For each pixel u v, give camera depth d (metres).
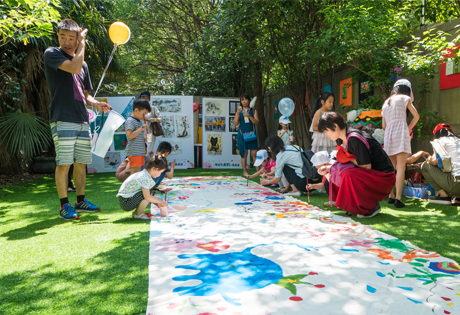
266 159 5.72
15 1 3.55
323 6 6.00
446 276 1.84
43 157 7.34
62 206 3.40
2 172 6.74
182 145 8.49
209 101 8.49
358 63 5.36
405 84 3.81
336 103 6.99
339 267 1.98
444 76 4.50
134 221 3.25
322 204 3.98
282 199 4.29
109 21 8.36
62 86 3.35
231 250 2.32
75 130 3.44
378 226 2.92
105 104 3.76
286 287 1.71
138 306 1.56
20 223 3.22
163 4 13.43
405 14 5.40
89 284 1.81
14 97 6.38
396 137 3.67
